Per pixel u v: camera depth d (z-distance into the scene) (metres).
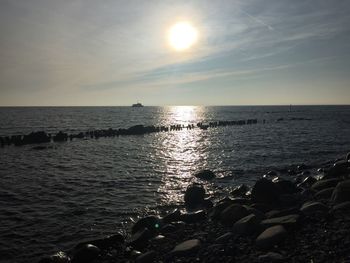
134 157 34.47
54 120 104.50
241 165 29.28
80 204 18.00
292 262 9.12
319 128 69.12
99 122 97.00
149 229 13.62
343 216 12.49
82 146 43.81
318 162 30.36
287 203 16.17
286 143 44.19
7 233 13.97
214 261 10.06
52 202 18.38
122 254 11.64
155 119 117.38
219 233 12.71
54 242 13.16
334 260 8.90
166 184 22.62
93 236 13.70
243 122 88.94
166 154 36.47
